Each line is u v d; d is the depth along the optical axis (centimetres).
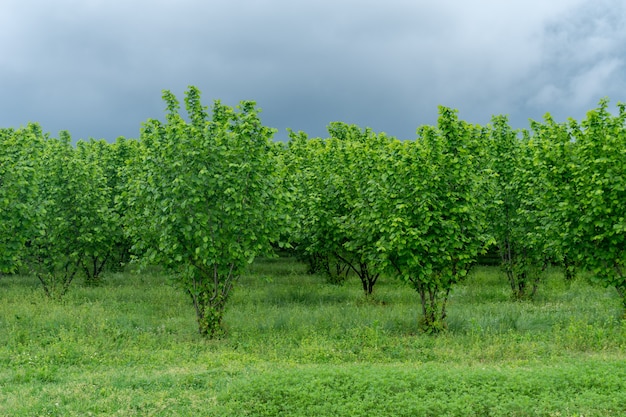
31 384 1002
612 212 1461
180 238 1395
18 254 1752
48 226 1988
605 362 1050
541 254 1917
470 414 796
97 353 1236
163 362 1189
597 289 2048
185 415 823
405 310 1692
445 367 1090
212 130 1442
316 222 2016
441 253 1448
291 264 3033
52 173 2027
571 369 969
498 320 1506
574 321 1445
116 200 1645
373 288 2203
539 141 1811
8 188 1602
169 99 1583
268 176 1470
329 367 1066
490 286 2277
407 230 1397
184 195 1362
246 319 1597
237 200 1353
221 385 967
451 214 1454
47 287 2048
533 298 1992
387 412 810
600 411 787
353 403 829
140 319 1565
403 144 1539
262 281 2375
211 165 1395
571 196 1518
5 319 1509
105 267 2544
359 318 1554
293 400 857
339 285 2339
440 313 1512
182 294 1980
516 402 812
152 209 1445
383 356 1252
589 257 1528
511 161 2034
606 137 1435
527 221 1927
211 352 1288
